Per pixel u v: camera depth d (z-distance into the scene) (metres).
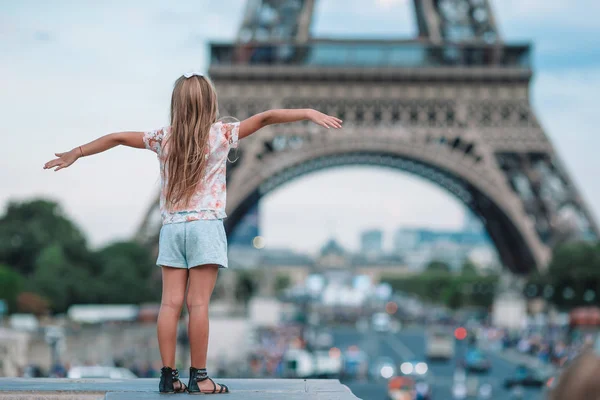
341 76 149.50
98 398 19.17
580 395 9.27
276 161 147.88
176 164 17.77
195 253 17.84
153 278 193.25
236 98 148.50
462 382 122.12
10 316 143.38
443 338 185.25
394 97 150.62
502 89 150.50
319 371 134.75
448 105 150.62
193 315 18.06
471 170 149.00
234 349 134.00
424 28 166.62
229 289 190.00
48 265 172.25
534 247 148.25
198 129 17.75
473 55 153.00
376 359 187.50
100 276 184.12
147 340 166.62
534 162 152.00
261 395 17.88
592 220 148.62
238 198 145.38
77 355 128.00
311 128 149.88
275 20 155.88
